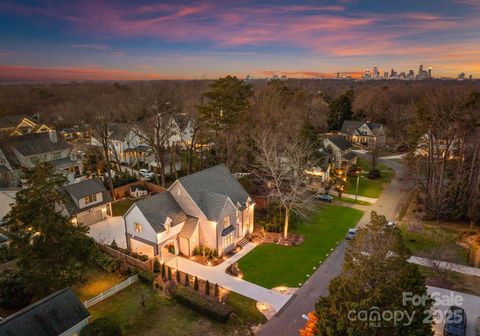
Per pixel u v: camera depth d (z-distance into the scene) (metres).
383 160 80.81
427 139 54.75
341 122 105.31
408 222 45.97
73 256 28.27
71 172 61.34
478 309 27.69
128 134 73.44
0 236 37.12
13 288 28.08
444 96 60.53
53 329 22.34
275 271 34.22
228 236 37.97
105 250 37.25
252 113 68.31
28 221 26.36
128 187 56.09
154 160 68.19
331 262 35.84
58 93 132.50
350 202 54.12
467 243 39.72
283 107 83.69
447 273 32.81
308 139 56.16
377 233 19.05
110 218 47.34
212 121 57.50
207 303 27.89
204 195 38.31
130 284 32.06
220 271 34.22
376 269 18.38
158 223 35.41
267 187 53.66
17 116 90.00
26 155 59.06
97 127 58.06
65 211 41.81
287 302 29.36
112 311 28.17
